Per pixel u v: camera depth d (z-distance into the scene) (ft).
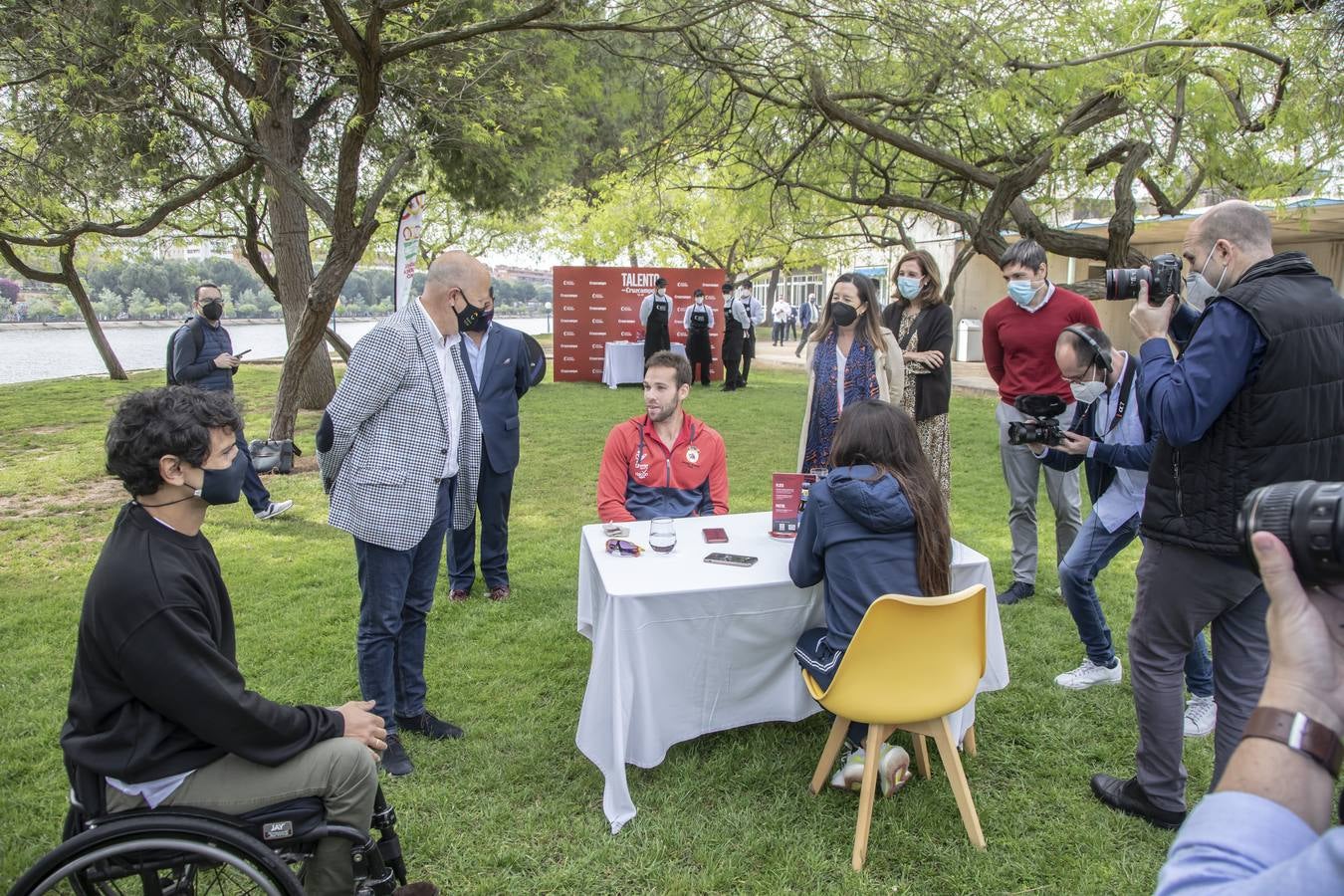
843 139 23.18
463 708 10.73
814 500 8.57
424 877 7.64
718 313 48.47
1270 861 2.41
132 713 5.52
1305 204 21.20
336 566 16.19
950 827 8.34
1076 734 10.00
